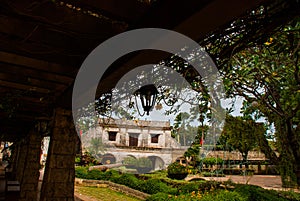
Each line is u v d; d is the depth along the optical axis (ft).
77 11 4.99
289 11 4.65
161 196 22.80
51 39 6.06
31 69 7.95
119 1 4.73
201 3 3.72
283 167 14.94
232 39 5.75
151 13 4.66
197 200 19.33
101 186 43.50
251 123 15.94
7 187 16.69
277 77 10.41
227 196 19.27
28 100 11.73
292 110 11.32
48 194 9.64
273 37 6.98
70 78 8.61
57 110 10.53
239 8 3.70
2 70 8.20
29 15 4.96
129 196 35.06
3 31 5.66
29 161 17.29
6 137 24.41
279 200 20.58
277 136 14.57
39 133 16.42
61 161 10.18
